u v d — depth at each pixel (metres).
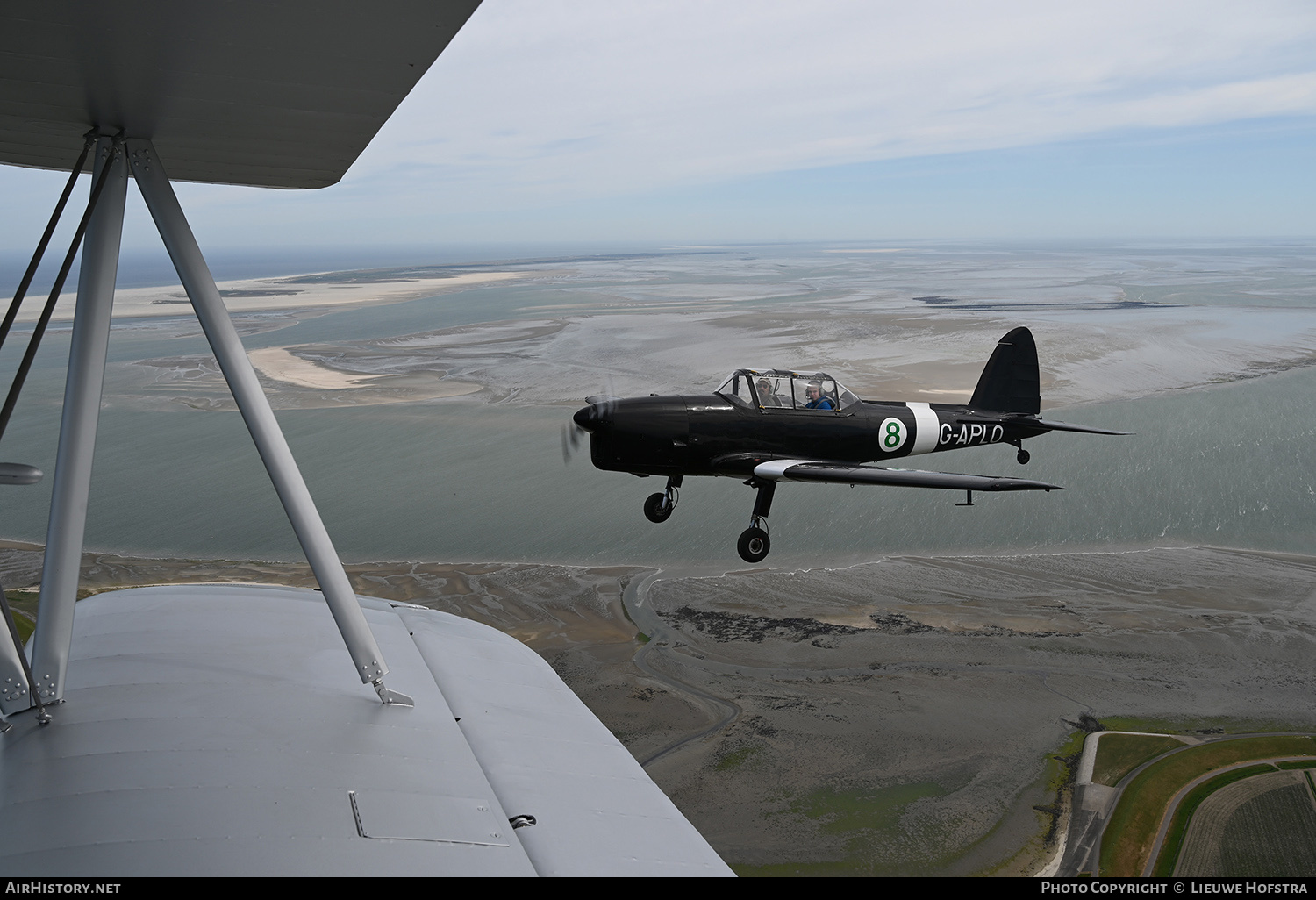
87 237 2.43
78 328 2.37
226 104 2.30
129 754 2.08
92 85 2.16
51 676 2.29
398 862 1.85
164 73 2.09
